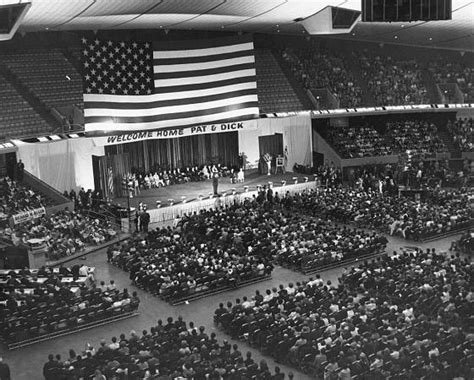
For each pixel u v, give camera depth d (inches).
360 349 1001.5
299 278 1531.7
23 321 1210.6
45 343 1226.0
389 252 1701.5
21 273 1455.5
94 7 1819.6
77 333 1266.0
